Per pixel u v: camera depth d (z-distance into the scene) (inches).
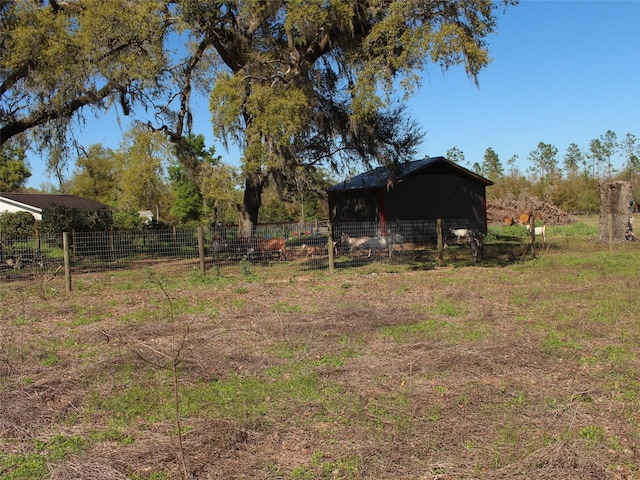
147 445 175.3
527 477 149.0
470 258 741.9
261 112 641.0
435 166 1058.7
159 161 671.8
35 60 636.1
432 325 325.4
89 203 1672.0
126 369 248.7
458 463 158.4
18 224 1037.2
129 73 661.9
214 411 200.8
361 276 577.9
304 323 337.7
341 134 830.5
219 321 357.7
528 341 281.0
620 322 318.0
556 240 997.8
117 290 517.7
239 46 761.6
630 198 880.3
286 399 211.5
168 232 903.1
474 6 608.7
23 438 182.4
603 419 186.5
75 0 713.0
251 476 155.9
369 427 183.2
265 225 860.0
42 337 325.4
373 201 1023.6
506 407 197.2
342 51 762.8
